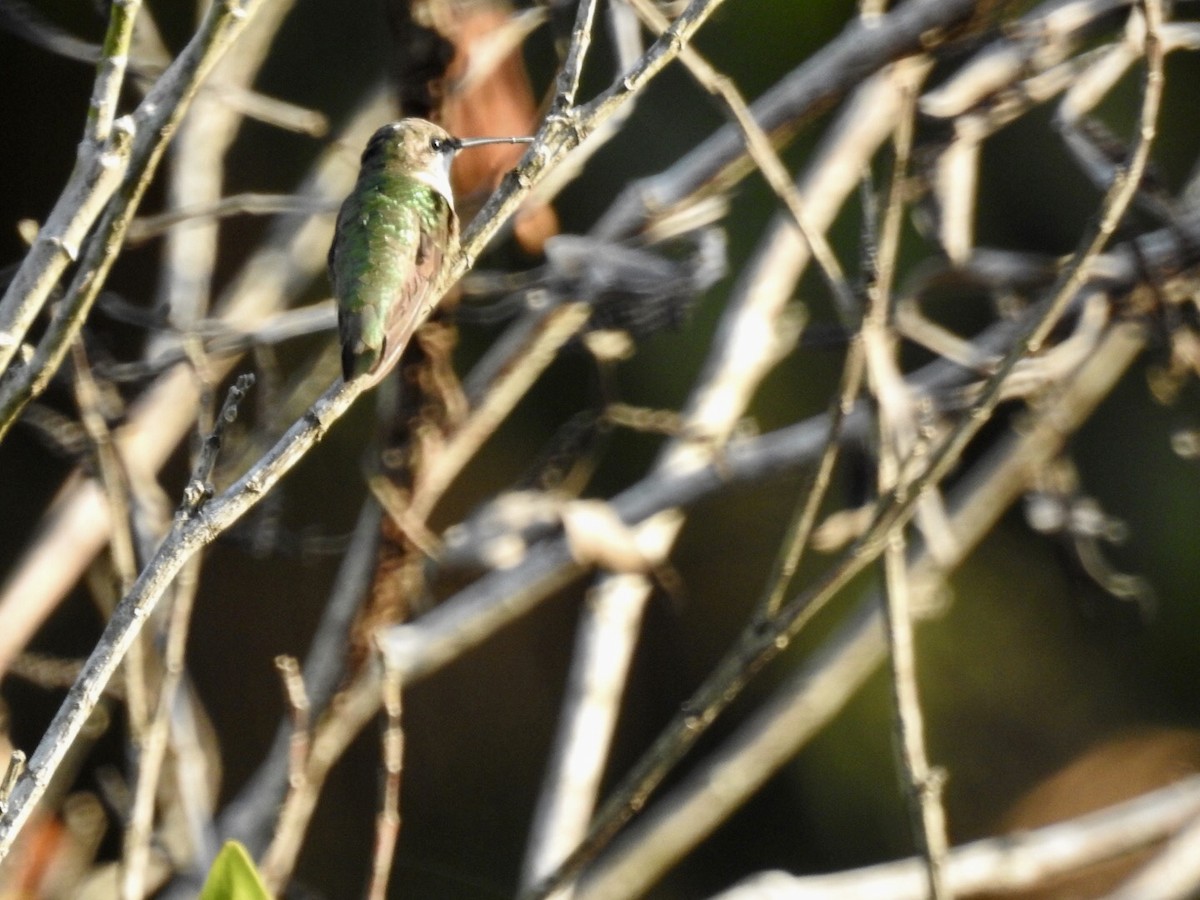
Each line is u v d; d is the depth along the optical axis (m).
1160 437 18.31
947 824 18.11
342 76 16.77
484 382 9.33
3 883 8.63
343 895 18.67
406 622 10.53
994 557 19.28
